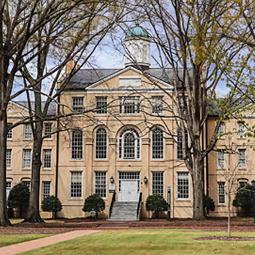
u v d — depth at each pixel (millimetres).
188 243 18141
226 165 45719
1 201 28656
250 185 43531
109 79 46281
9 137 48219
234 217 43125
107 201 44719
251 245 17391
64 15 30641
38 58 34875
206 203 41562
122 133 45719
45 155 47000
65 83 35031
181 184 44531
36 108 36188
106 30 30297
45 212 45375
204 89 33438
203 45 21766
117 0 28000
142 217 43406
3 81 29375
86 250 16859
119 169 45125
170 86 45031
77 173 45938
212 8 26281
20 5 28875
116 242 18938
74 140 46281
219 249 16531
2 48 27969
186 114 33125
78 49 31109
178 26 27969
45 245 18703
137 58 50156
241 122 20922
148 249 16875
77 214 44969
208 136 46250
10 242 19875
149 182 44688
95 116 45844
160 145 45188
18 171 47594
